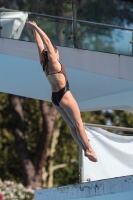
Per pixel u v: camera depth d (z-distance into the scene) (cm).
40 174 5253
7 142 6128
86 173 2617
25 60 2478
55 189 2217
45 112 5253
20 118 5344
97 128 2677
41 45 2009
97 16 2706
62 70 1969
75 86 2698
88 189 2097
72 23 2655
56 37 2634
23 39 2584
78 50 2564
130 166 2683
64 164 5841
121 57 2627
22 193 4381
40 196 2283
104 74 2583
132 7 2795
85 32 2666
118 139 2698
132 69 2634
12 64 2511
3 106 5953
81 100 2859
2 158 6097
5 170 6153
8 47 2467
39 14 2650
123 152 2688
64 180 6241
